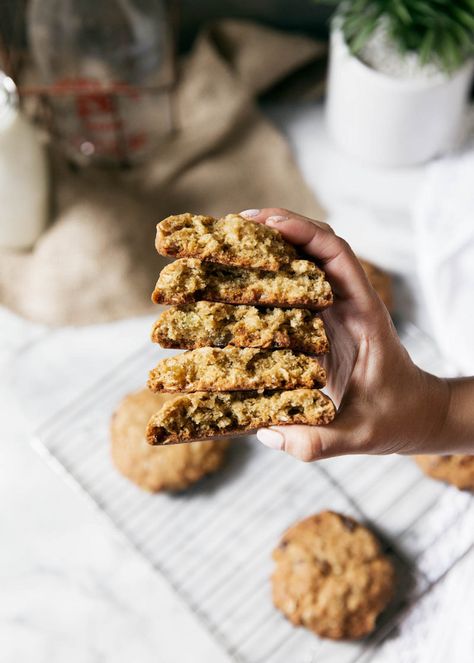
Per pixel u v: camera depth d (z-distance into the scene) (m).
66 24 0.70
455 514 0.66
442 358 0.71
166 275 0.47
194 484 0.68
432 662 0.62
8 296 0.73
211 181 0.77
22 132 0.67
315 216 0.77
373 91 0.72
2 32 0.79
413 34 0.70
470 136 0.78
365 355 0.50
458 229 0.75
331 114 0.78
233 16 0.81
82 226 0.72
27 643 0.65
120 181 0.77
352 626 0.62
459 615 0.63
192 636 0.66
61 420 0.70
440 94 0.71
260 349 0.48
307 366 0.48
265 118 0.79
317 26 0.82
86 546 0.68
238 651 0.63
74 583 0.67
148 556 0.66
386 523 0.67
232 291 0.48
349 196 0.79
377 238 0.77
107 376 0.72
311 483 0.68
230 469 0.69
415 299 0.75
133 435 0.67
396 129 0.75
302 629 0.64
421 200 0.76
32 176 0.69
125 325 0.74
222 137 0.78
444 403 0.52
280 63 0.79
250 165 0.78
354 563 0.64
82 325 0.73
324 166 0.80
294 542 0.65
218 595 0.65
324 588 0.63
